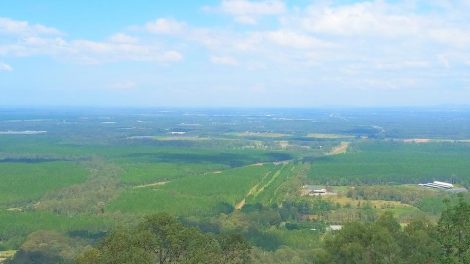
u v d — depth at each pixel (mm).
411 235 83000
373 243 81312
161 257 81125
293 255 159375
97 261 75750
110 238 79938
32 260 162375
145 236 78562
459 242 76875
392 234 83375
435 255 78562
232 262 85750
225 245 87062
